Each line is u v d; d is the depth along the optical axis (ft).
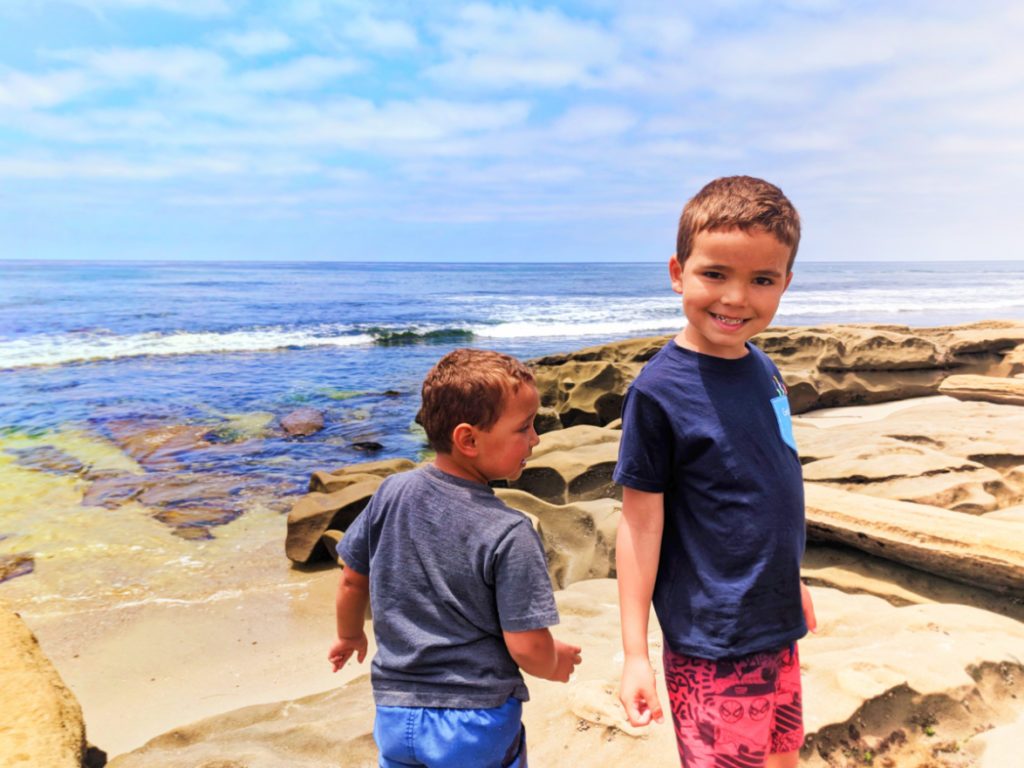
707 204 4.95
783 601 5.12
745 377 5.30
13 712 7.50
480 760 4.59
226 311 102.94
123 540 19.33
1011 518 12.70
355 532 5.37
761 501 5.01
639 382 5.32
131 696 11.77
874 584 11.95
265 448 29.60
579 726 8.03
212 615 14.99
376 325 86.12
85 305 105.70
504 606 4.59
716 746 4.99
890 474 15.10
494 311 111.45
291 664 12.90
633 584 5.21
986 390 23.66
